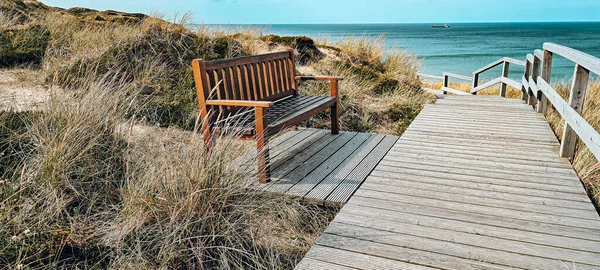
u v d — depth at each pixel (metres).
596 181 3.79
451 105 6.83
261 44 8.40
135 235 2.83
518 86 7.34
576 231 2.54
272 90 4.90
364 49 9.52
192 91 5.85
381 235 2.54
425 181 3.40
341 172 3.89
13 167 3.40
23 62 6.74
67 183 3.22
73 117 3.75
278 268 2.64
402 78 8.59
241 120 4.01
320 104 4.65
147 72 5.94
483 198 3.05
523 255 2.29
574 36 97.56
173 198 2.93
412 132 4.98
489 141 4.55
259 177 3.61
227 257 2.76
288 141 4.94
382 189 3.25
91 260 2.70
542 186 3.26
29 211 2.95
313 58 8.47
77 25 8.08
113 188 3.48
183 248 2.73
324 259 2.30
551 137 4.68
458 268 2.18
